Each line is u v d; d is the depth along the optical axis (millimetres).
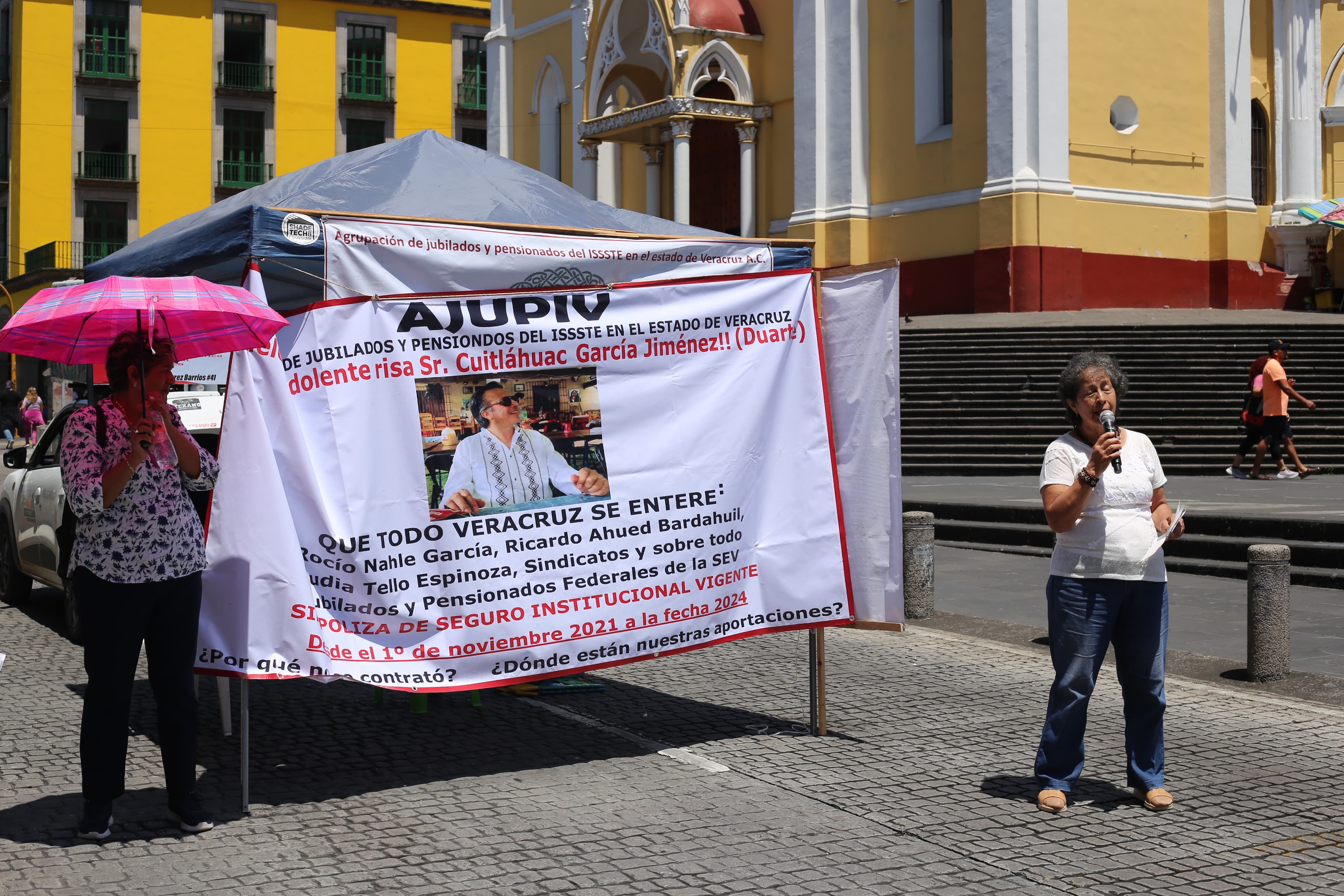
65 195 47250
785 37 31141
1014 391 20203
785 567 6465
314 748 6246
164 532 4844
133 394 4809
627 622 6086
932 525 9836
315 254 6504
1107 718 6816
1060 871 4609
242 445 5332
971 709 7023
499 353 5898
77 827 5027
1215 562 11602
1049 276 26391
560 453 5992
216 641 5273
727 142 33969
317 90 50531
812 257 7934
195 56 48688
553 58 37656
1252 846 4863
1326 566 10898
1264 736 6457
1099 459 5031
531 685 7371
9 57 47875
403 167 7715
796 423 6543
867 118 29406
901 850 4816
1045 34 26375
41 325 4898
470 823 5121
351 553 5543
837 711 6984
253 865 4645
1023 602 10375
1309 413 18797
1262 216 30094
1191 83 28719
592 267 7262
